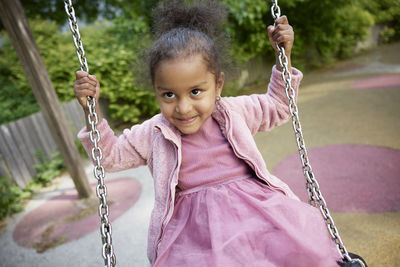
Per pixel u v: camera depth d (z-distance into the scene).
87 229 3.28
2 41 7.27
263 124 1.54
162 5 1.48
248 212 1.24
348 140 4.38
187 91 1.19
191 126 1.25
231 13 7.31
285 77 1.37
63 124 3.73
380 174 3.23
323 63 12.34
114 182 4.36
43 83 3.53
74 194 4.24
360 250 2.20
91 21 7.64
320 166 3.66
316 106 6.60
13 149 4.71
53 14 7.20
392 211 2.57
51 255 2.93
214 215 1.22
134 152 1.45
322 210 1.36
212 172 1.35
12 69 6.92
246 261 1.10
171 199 1.30
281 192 1.42
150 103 6.50
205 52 1.21
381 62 11.73
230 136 1.37
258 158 1.40
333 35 12.05
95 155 1.23
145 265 2.54
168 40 1.22
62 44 6.79
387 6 18.14
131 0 7.06
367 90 7.35
